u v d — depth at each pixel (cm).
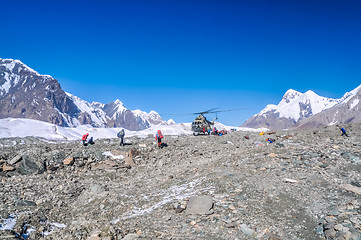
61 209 1324
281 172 1352
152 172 1875
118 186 1612
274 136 2359
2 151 2114
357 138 1870
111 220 1124
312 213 977
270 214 1006
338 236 815
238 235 904
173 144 2595
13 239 941
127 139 3086
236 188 1240
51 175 1802
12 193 1443
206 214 1055
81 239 949
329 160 1441
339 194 1078
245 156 1719
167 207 1156
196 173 1602
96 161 2080
